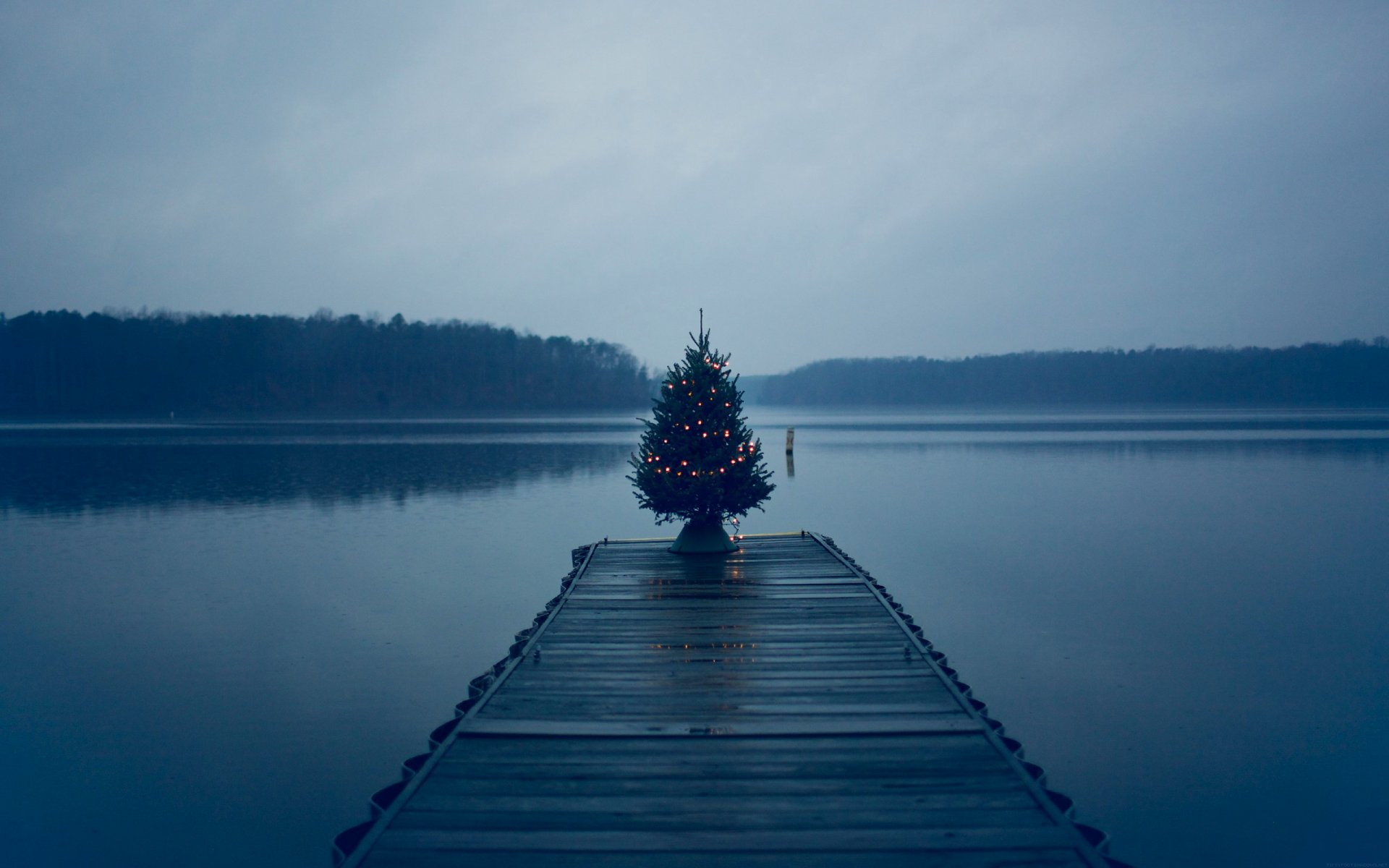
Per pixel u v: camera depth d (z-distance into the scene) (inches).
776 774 181.6
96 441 2006.6
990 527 740.7
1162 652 375.9
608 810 165.6
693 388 468.8
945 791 172.9
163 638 404.2
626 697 232.5
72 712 312.3
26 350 4104.3
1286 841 225.8
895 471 1273.4
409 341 4909.0
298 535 700.7
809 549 491.8
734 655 273.0
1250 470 1207.6
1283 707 311.3
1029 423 2982.3
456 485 1085.1
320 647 390.0
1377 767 263.6
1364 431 2177.7
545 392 5221.5
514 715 217.8
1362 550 620.7
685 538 475.2
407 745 284.2
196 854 221.8
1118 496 947.3
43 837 230.1
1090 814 238.4
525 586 514.0
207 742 286.8
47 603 470.0
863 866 145.5
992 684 335.9
